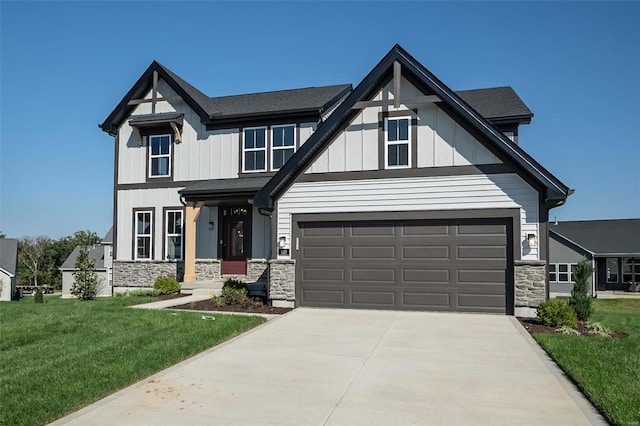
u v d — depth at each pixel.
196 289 16.88
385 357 8.03
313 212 13.39
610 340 9.22
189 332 9.66
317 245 13.41
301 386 6.53
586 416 5.45
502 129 16.72
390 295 12.86
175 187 19.38
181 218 19.30
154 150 19.88
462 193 12.38
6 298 36.97
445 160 12.55
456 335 9.70
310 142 13.15
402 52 12.63
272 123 18.33
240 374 7.08
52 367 7.18
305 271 13.45
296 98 19.73
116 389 6.39
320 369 7.34
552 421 5.31
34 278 58.47
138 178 19.92
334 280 13.25
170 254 19.33
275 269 13.49
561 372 7.17
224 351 8.44
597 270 38.72
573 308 11.58
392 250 12.89
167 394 6.20
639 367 7.18
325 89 20.62
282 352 8.37
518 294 11.81
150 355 7.88
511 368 7.38
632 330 10.88
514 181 12.02
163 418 5.39
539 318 11.07
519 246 11.90
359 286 13.08
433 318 11.59
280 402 5.91
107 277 31.03
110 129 19.98
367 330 10.21
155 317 11.32
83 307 13.32
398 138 12.96
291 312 12.53
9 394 6.00
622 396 5.84
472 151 12.38
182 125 19.42
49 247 59.09
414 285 12.70
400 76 12.88
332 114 12.98
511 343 9.01
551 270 35.81
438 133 12.66
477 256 12.28
